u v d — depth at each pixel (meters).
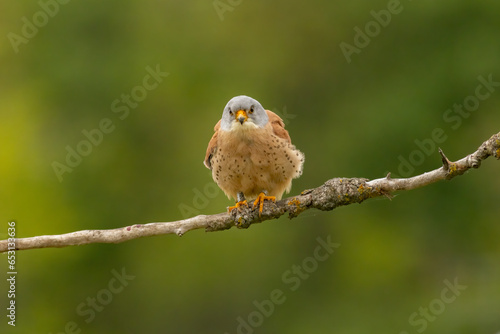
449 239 15.80
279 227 15.98
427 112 16.05
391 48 17.08
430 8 16.42
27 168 15.91
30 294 14.51
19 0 17.22
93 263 14.92
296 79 17.70
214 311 15.13
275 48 18.02
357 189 6.74
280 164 7.84
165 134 16.67
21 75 17.09
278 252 15.77
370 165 16.12
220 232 15.61
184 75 17.11
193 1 17.81
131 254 15.14
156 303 15.02
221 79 17.38
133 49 17.06
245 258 15.55
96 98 16.59
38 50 17.19
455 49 16.41
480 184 15.83
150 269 15.16
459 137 15.95
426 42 16.88
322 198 6.86
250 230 15.80
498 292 14.57
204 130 16.69
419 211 16.09
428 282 15.52
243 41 18.00
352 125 16.77
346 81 17.36
